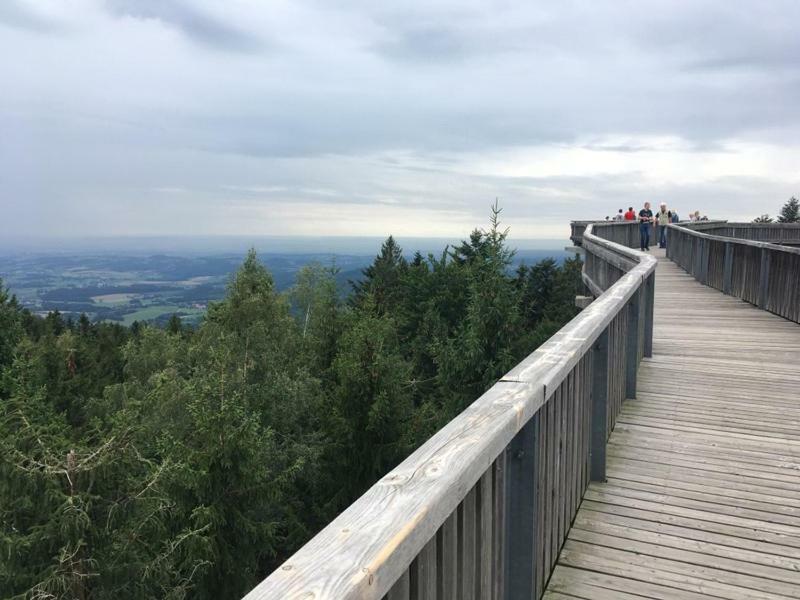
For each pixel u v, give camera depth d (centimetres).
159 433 1664
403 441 1698
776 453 430
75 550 874
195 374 2189
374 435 1758
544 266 4053
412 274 3412
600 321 344
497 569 205
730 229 2570
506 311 1485
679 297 1233
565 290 3834
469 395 1473
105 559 926
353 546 110
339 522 120
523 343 1527
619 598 264
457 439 168
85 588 897
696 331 877
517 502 224
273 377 2144
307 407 2080
